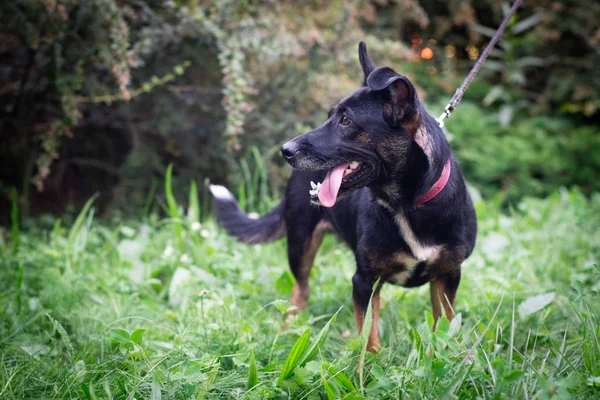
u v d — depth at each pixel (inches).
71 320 142.9
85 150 258.8
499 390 90.7
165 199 243.1
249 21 201.6
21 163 240.8
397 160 116.4
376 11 288.8
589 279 170.1
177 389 103.9
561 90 324.5
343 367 111.1
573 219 226.1
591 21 322.7
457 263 124.3
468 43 360.5
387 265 123.7
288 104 234.8
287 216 160.1
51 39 187.5
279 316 152.1
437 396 96.1
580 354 114.0
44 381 108.8
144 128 239.1
